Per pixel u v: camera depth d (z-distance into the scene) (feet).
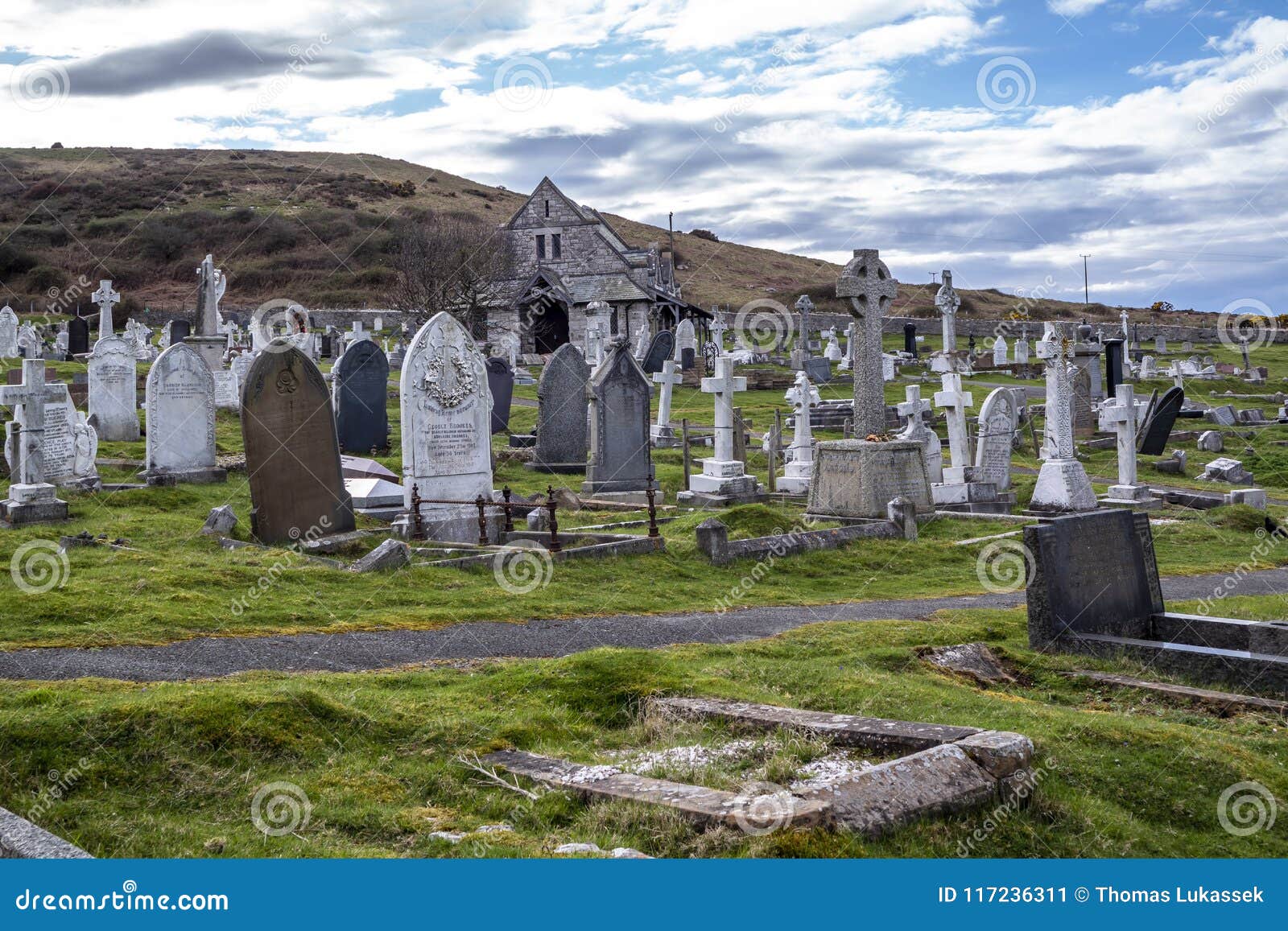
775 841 18.93
